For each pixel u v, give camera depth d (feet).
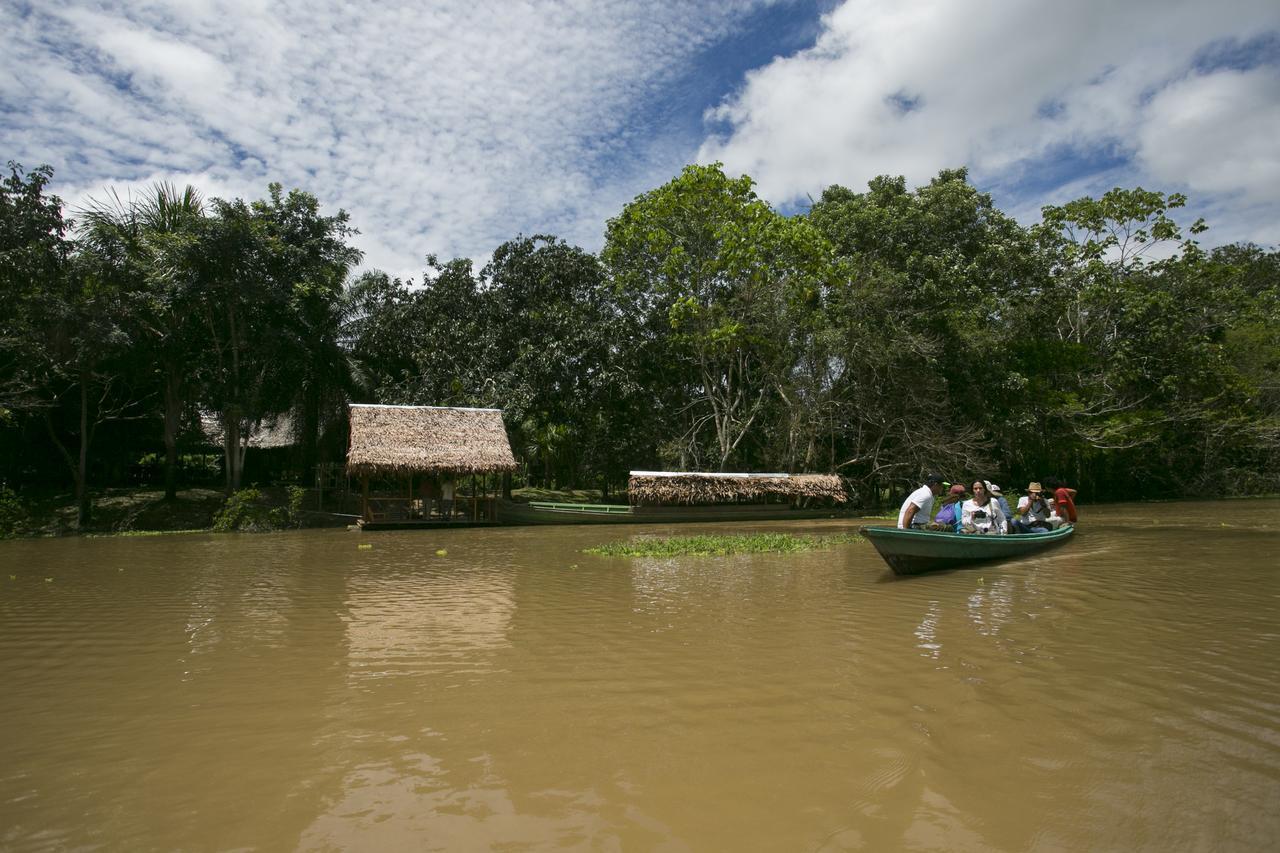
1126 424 107.86
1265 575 34.78
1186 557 41.37
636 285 97.76
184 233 77.25
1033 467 117.80
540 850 10.97
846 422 99.55
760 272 90.84
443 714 16.96
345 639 24.36
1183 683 18.25
